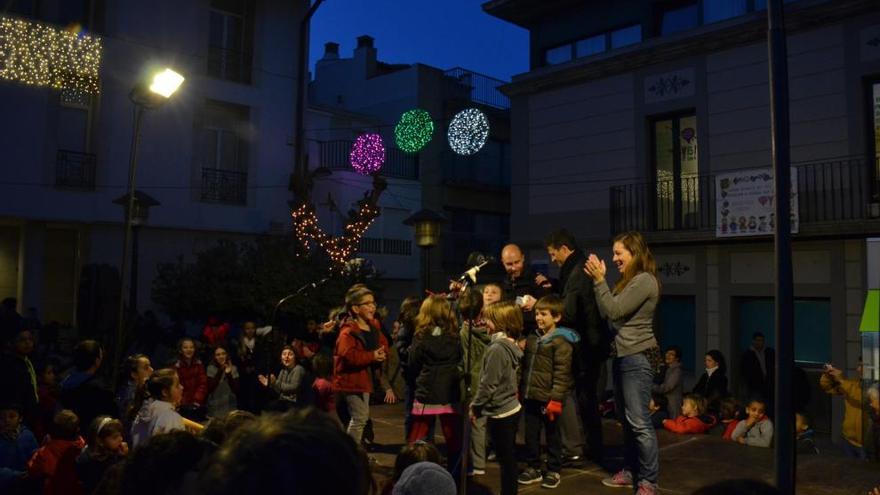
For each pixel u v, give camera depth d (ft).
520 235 57.00
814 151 41.73
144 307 56.75
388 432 25.76
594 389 19.75
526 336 19.90
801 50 42.57
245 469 2.98
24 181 51.60
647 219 48.73
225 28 63.87
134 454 5.72
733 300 45.55
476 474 18.90
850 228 39.06
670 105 48.08
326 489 3.00
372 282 56.49
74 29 50.98
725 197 44.29
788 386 12.32
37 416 23.44
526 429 17.99
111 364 43.06
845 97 40.63
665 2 49.98
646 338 15.28
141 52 57.52
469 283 19.35
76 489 15.07
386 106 83.92
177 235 59.41
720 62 45.70
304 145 69.10
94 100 55.42
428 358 18.40
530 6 55.72
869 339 9.21
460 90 85.97
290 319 49.65
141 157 57.21
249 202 63.72
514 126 57.93
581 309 18.58
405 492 8.68
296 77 68.03
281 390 27.12
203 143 61.62
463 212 85.40
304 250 54.90
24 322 43.88
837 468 18.44
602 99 52.06
